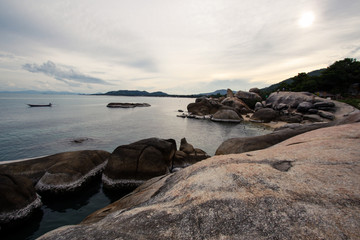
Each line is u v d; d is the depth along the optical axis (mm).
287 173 3537
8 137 23641
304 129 10484
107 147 20297
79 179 10586
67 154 12367
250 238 2178
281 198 2752
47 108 70375
